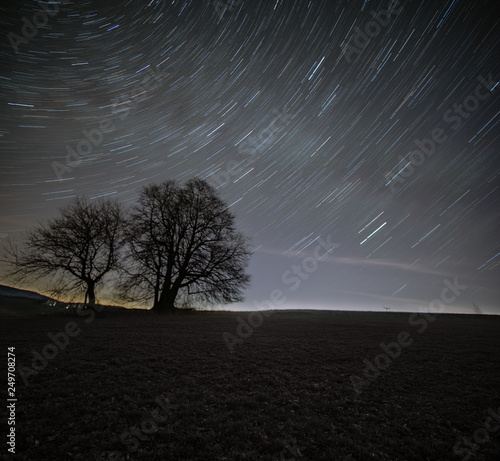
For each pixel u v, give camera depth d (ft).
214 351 25.98
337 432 12.53
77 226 66.33
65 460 9.69
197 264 74.90
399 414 14.47
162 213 75.46
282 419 13.50
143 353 24.02
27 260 62.34
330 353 26.73
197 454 10.44
